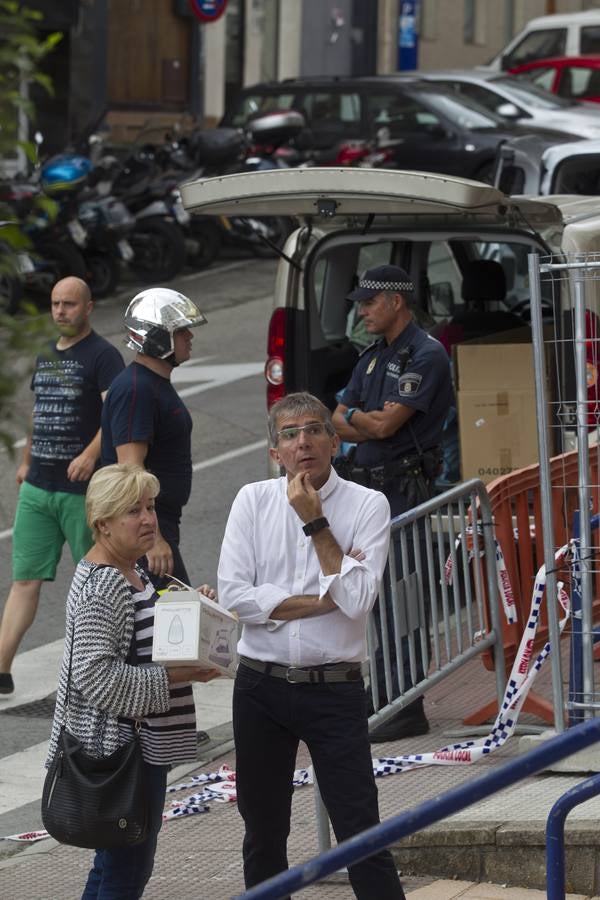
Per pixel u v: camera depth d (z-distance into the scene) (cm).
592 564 2341
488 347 3362
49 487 3050
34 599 3080
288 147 8556
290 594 1812
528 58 10775
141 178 7669
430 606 2500
